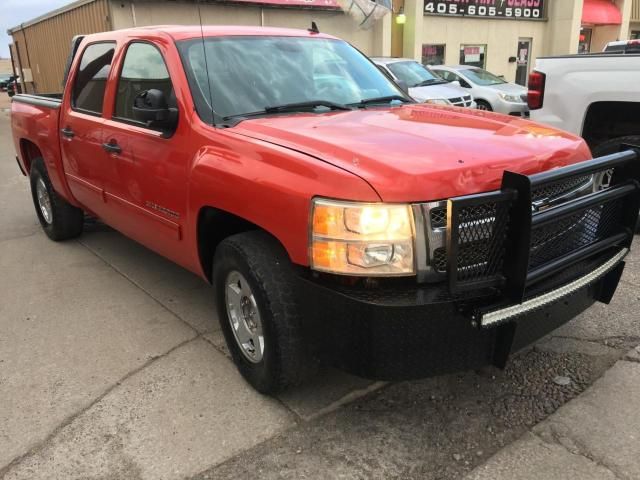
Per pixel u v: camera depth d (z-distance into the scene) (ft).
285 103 11.45
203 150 10.12
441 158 8.29
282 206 8.39
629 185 9.48
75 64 15.56
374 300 7.64
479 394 9.92
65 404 9.98
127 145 12.35
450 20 61.05
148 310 13.57
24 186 28.68
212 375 10.73
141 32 12.82
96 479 8.24
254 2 48.98
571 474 8.00
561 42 69.00
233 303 10.17
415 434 8.97
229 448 8.79
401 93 13.69
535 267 8.37
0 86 146.72
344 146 8.61
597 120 17.70
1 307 13.97
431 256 7.80
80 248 18.21
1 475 8.36
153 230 12.21
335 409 9.65
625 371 10.36
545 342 11.43
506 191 7.55
